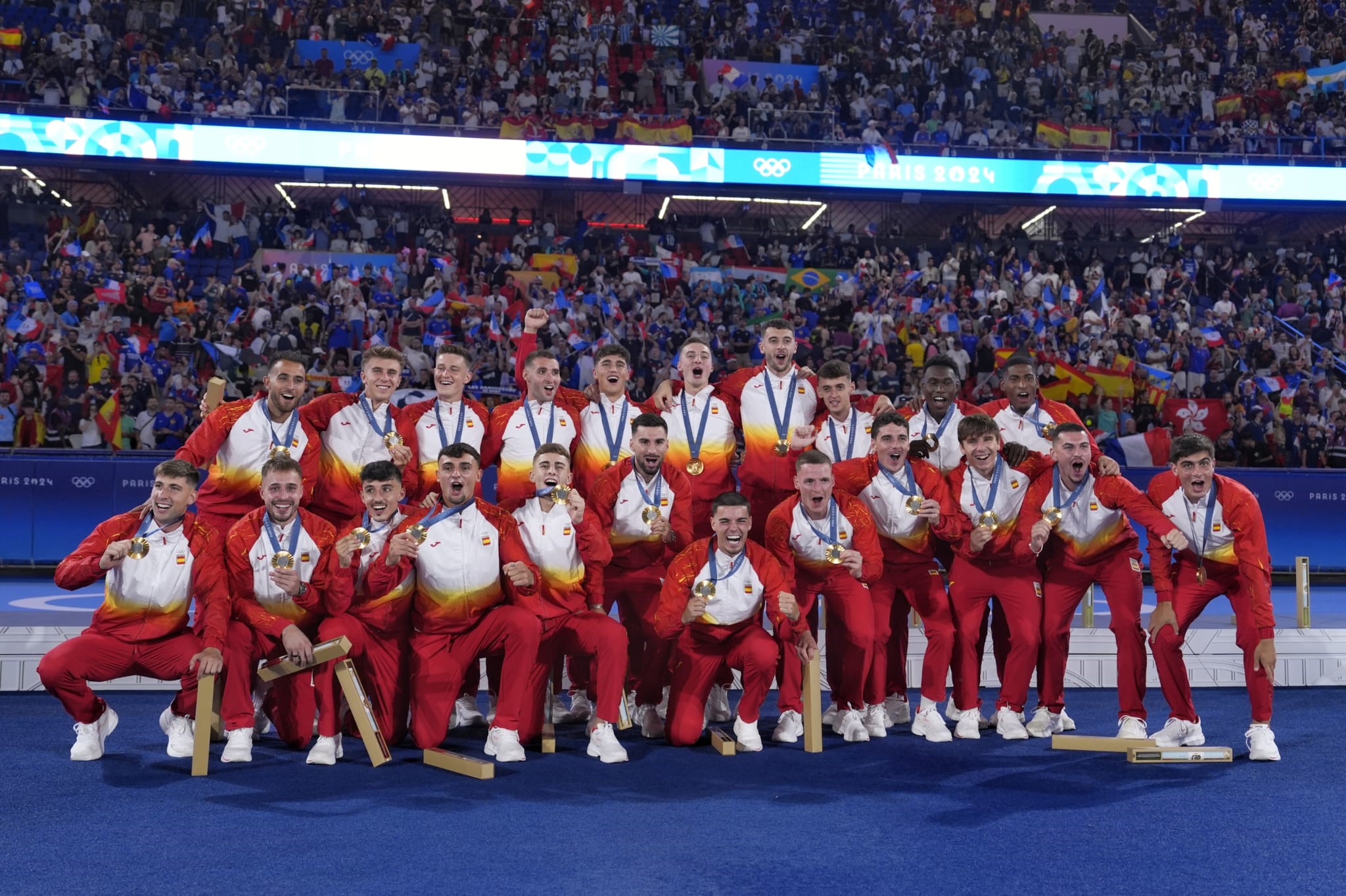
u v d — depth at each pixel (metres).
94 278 18.48
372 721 5.84
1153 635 6.37
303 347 17.75
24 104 18.30
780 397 7.34
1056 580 6.71
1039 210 23.86
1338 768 5.84
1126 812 4.95
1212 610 10.90
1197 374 18.59
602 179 20.20
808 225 23.81
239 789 5.29
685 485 6.80
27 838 4.47
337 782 5.43
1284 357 19.30
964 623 6.70
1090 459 6.54
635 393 18.02
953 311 19.67
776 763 5.91
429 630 6.14
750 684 6.22
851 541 6.51
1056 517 6.48
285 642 5.84
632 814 4.86
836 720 6.85
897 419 6.64
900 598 7.07
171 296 18.36
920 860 4.23
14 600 11.16
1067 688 8.36
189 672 6.01
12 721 6.95
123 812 4.87
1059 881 4.00
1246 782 5.51
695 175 20.31
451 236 21.38
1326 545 14.71
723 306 20.25
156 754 6.06
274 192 22.12
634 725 6.97
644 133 20.25
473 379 17.62
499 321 18.39
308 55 22.56
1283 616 9.64
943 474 7.06
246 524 6.10
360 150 19.59
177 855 4.26
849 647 6.57
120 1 22.12
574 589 6.43
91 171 21.27
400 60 22.86
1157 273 21.45
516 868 4.11
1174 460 6.31
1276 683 8.40
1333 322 20.47
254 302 18.14
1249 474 14.73
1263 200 21.06
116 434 15.62
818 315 20.48
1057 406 7.24
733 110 22.02
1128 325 19.64
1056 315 19.98
